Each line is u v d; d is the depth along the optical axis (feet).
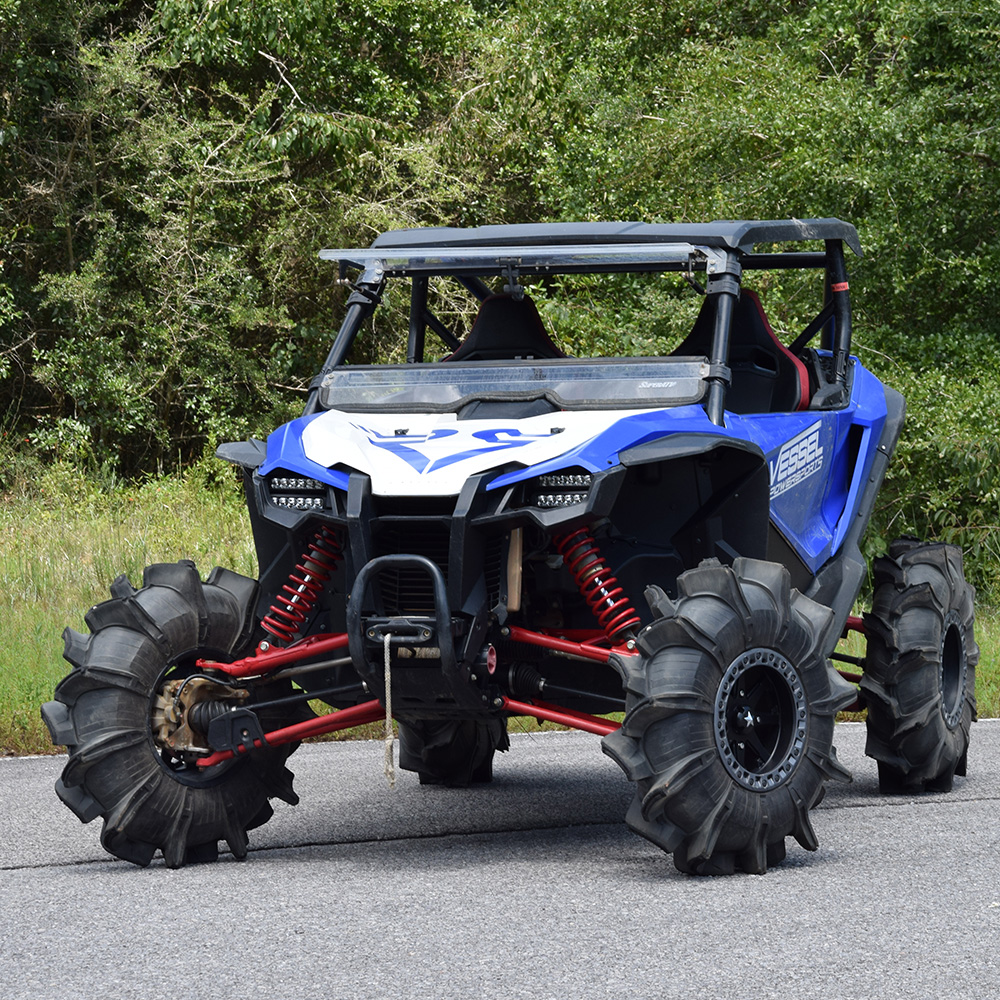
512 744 40.68
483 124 93.35
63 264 89.61
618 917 19.80
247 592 25.82
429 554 23.81
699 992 16.22
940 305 82.12
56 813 29.53
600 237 27.63
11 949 18.53
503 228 28.94
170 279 86.69
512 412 25.30
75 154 89.25
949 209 77.15
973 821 28.32
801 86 79.46
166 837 24.17
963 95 77.46
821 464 31.14
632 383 25.68
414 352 32.01
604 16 99.91
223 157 89.04
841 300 34.17
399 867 24.00
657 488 25.30
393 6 93.35
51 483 79.05
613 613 24.40
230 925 19.58
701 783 22.43
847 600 31.37
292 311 94.94
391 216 88.63
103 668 24.08
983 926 19.26
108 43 89.71
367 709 24.88
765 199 77.51
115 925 19.72
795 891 21.56
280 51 87.25
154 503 77.30
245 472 25.85
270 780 25.58
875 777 35.17
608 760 37.73
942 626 32.35
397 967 17.34
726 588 23.29
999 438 69.62
